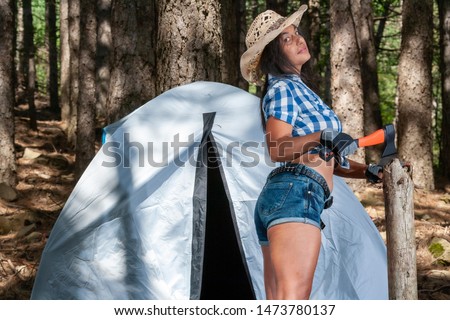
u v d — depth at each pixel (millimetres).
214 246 5422
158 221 4422
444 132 13734
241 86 13422
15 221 8445
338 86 10922
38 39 29047
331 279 4344
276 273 3229
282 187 3305
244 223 4434
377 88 15445
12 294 5992
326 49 22578
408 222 3227
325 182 3316
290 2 21422
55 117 21688
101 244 4453
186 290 4285
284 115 3316
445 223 9148
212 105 4820
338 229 4527
